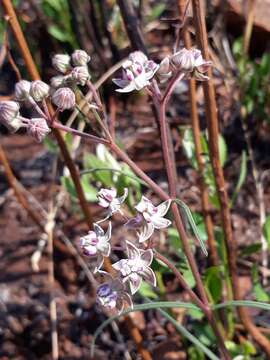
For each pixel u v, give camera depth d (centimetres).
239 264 22
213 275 19
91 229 18
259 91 25
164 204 14
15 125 14
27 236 24
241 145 25
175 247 19
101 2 26
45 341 22
